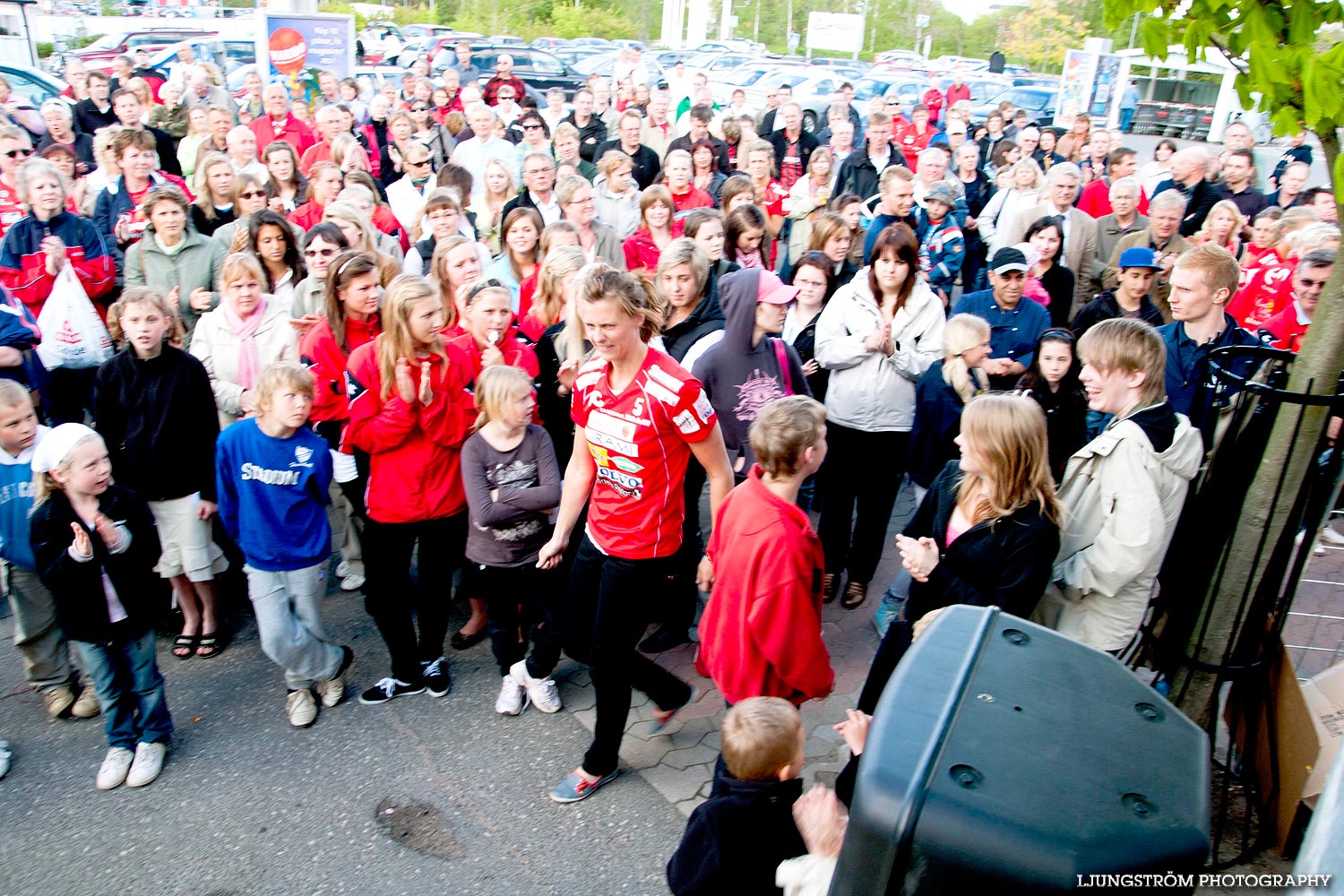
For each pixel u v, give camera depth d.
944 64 36.22
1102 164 11.44
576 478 3.48
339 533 5.52
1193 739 1.54
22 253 5.20
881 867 1.42
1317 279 4.40
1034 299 5.43
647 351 3.01
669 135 11.34
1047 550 2.73
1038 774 1.45
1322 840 1.16
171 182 6.37
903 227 4.31
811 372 4.80
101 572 3.24
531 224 5.23
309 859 3.09
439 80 18.98
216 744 3.64
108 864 3.06
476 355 3.94
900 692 1.64
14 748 3.62
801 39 56.12
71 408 5.05
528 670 3.80
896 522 5.86
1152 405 2.91
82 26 23.22
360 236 5.14
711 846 2.36
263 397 3.46
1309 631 4.20
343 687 3.93
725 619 2.90
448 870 3.06
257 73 12.45
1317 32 2.47
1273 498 2.80
